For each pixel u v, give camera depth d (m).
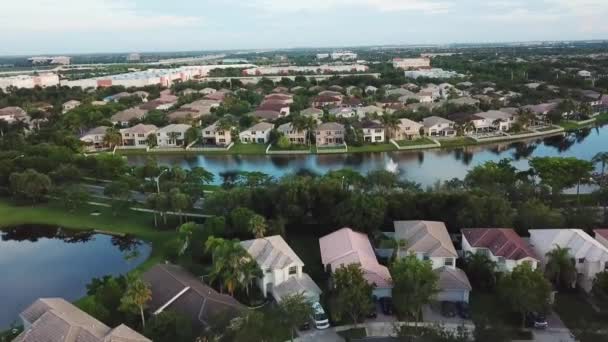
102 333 50.38
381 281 62.41
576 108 196.12
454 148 158.75
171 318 53.41
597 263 63.34
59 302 57.47
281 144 159.88
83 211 104.69
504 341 50.59
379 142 164.75
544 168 100.31
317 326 57.16
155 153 162.62
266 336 51.97
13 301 69.50
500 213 78.94
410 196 86.06
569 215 80.38
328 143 164.00
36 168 120.69
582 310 59.12
